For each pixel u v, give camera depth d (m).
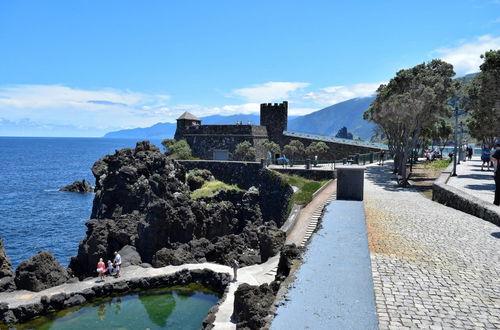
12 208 82.06
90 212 79.56
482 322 9.53
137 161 61.09
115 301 32.69
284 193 56.72
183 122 95.81
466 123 90.56
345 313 9.87
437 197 30.84
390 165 70.56
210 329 23.08
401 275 12.68
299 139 88.50
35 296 31.61
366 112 70.62
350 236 17.28
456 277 12.54
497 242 16.78
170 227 44.97
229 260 38.78
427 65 51.78
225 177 70.44
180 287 35.59
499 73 38.84
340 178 29.14
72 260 43.19
